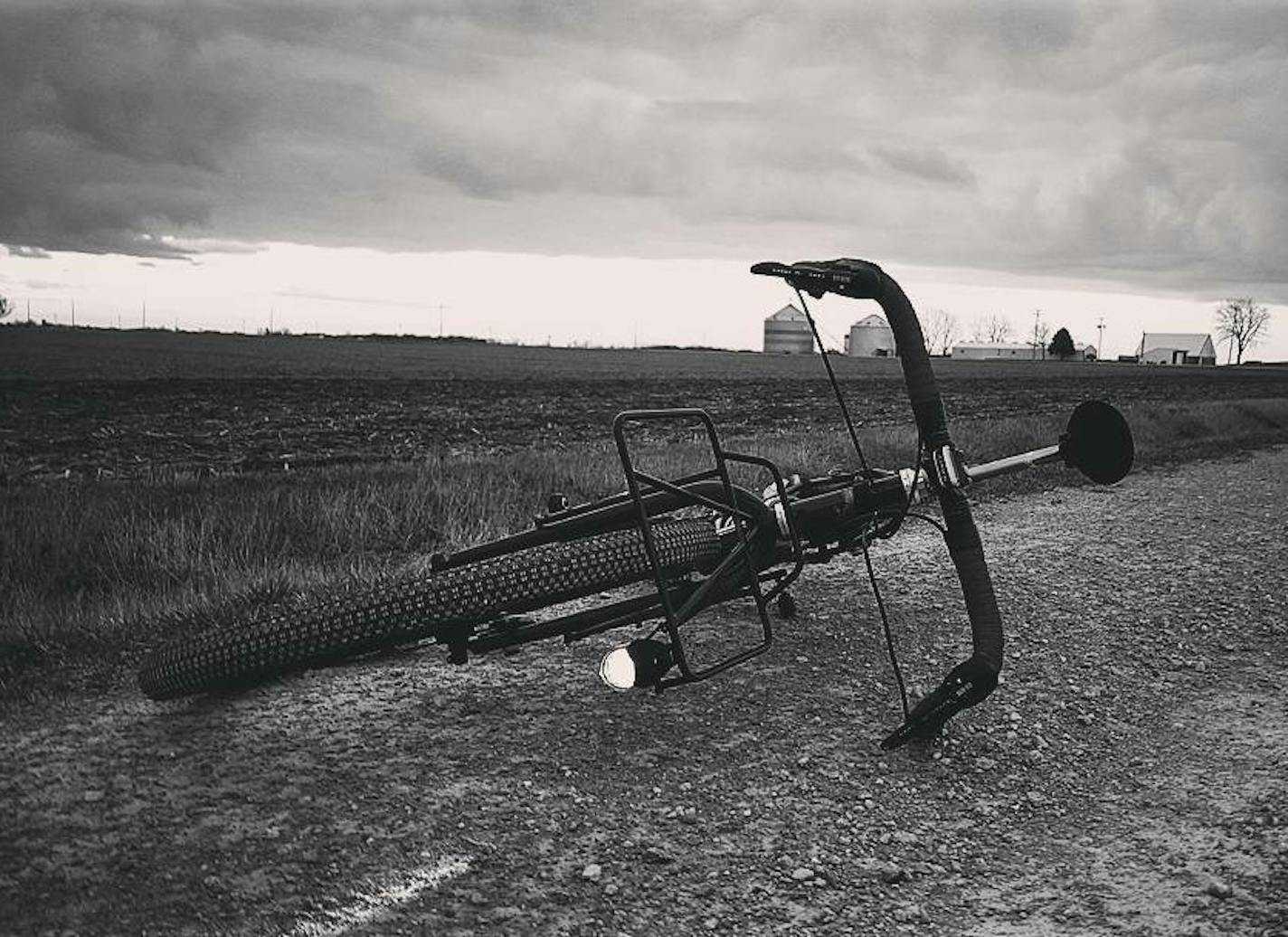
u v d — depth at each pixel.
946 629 6.54
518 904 3.33
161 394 32.09
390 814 3.91
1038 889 3.57
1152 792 4.38
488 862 3.59
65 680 5.41
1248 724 5.18
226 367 51.47
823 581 7.78
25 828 3.75
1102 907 3.44
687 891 3.46
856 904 3.43
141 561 8.08
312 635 4.31
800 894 3.47
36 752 4.43
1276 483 15.15
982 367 111.69
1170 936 3.25
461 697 5.16
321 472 12.31
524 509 10.42
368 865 3.54
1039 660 6.05
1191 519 11.27
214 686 4.47
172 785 4.12
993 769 4.55
